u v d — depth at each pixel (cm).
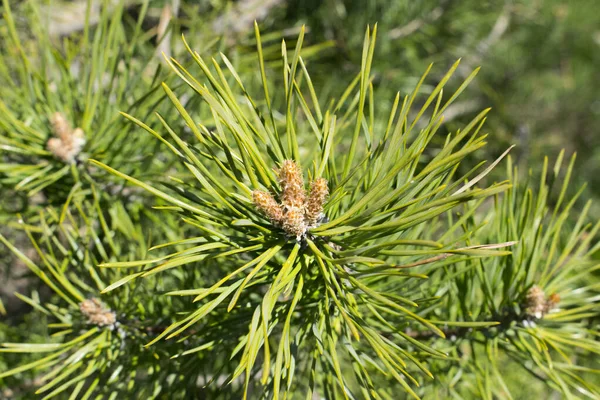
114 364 40
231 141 43
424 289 40
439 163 33
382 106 70
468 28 86
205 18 58
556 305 39
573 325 40
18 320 56
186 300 41
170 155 44
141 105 42
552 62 116
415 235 38
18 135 42
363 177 36
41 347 38
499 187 32
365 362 41
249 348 32
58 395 49
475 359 41
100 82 42
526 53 112
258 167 35
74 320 40
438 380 42
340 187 35
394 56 75
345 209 37
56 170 43
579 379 38
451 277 40
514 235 39
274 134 36
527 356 40
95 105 42
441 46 83
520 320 40
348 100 66
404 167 35
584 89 116
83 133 42
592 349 38
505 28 102
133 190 45
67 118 43
